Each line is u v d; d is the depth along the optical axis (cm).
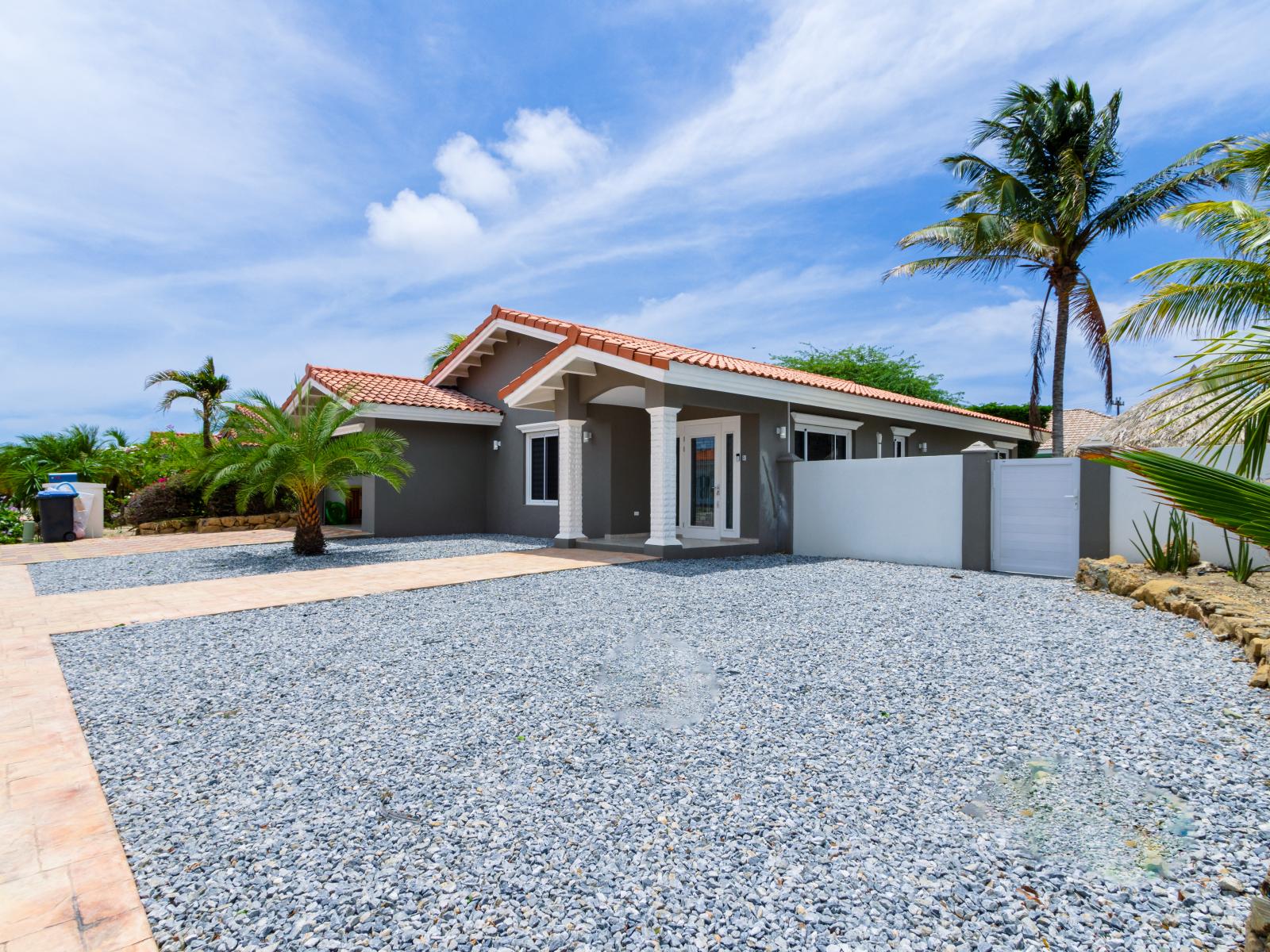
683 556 1184
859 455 1722
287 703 458
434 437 1655
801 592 859
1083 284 1998
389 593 852
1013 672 511
